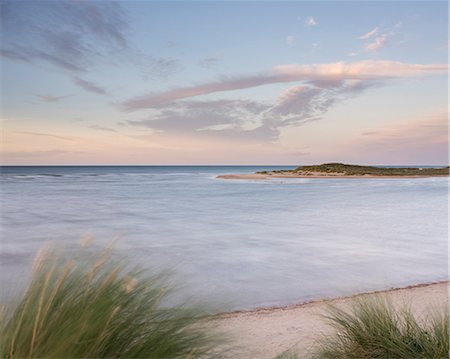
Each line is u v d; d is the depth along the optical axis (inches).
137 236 483.5
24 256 369.4
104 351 90.5
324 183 2062.0
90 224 585.0
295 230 541.6
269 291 268.5
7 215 685.9
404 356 144.3
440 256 386.3
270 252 399.9
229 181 2251.5
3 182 2020.2
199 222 613.9
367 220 644.1
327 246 433.1
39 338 83.9
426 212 764.0
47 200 991.6
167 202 957.8
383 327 154.8
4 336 87.5
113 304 95.2
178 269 320.2
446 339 145.5
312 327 195.5
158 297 104.0
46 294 94.9
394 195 1213.7
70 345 83.5
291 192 1341.0
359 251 406.9
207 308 109.6
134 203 924.0
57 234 494.0
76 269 102.3
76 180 2336.4
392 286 285.0
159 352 93.3
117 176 3248.0
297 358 147.3
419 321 194.4
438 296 253.0
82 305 92.9
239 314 216.2
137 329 97.7
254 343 170.6
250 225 584.4
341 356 150.3
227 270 326.0
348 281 296.4
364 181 2348.7
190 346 100.2
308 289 275.3
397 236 498.6
